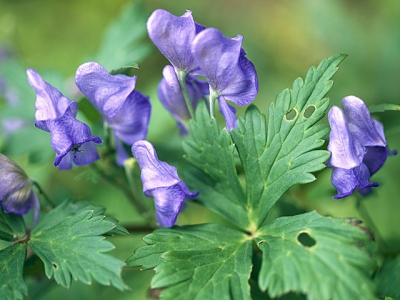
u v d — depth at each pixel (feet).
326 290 1.08
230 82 1.22
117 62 1.70
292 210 1.48
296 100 1.23
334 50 2.07
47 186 1.83
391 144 1.80
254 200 1.24
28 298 1.53
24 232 1.24
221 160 1.26
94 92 1.26
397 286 1.28
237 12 2.40
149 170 1.20
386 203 1.77
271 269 1.11
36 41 2.33
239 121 1.25
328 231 1.13
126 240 1.64
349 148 1.17
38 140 1.62
